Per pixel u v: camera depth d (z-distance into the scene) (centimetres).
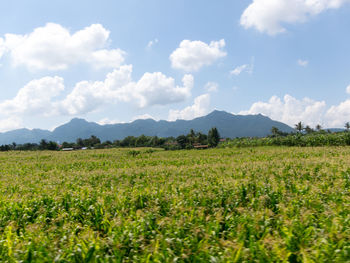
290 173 1185
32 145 12181
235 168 1453
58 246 477
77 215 714
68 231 563
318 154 2089
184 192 865
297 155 2086
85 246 451
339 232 454
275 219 569
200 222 555
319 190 779
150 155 3206
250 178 1065
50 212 755
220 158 2323
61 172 1802
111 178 1371
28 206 808
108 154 3412
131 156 3134
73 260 422
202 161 2111
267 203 720
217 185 959
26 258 425
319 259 384
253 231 505
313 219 558
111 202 762
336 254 392
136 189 945
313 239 441
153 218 599
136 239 487
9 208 778
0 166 2403
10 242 493
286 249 423
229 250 420
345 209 588
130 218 595
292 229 482
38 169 2147
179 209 641
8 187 1236
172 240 468
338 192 761
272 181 959
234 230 520
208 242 465
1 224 671
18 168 2242
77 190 1008
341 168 1170
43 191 1066
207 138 11481
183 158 2561
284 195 766
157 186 1031
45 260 418
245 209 643
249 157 2262
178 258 418
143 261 412
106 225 614
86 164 2375
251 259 404
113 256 429
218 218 565
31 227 590
